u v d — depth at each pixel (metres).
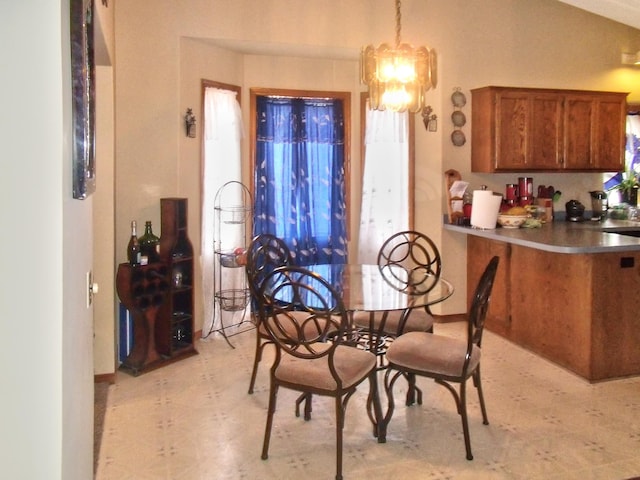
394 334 3.61
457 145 5.31
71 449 1.64
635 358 3.95
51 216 1.42
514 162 5.18
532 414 3.35
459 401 2.88
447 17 5.17
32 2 1.39
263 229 5.32
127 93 4.24
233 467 2.77
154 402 3.53
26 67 1.39
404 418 3.30
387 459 2.84
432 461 2.82
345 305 3.00
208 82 4.75
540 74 5.51
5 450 1.44
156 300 4.12
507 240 4.40
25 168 1.40
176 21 4.42
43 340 1.43
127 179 4.27
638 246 3.78
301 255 5.44
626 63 5.78
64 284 1.46
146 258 4.01
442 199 5.30
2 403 1.42
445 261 5.34
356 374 2.78
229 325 4.98
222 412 3.39
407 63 3.42
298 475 2.70
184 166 4.55
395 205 5.39
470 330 2.84
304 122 5.37
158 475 2.69
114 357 3.85
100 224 3.76
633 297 3.90
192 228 4.67
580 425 3.20
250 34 4.64
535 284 4.41
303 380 2.72
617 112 5.51
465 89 5.28
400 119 5.29
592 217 5.82
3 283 1.41
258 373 4.02
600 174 5.95
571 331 4.02
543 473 2.70
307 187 5.41
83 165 1.60
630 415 3.33
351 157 5.50
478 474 2.70
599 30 5.66
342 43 4.89
